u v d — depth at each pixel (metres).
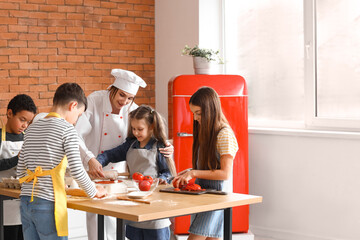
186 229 4.85
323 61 4.87
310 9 4.90
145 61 5.86
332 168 4.64
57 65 5.36
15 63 5.14
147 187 2.91
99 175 3.31
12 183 3.12
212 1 5.48
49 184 2.70
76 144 2.72
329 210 4.67
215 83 4.82
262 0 5.33
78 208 2.72
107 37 5.62
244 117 4.88
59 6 5.35
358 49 4.65
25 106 3.56
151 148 3.45
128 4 5.73
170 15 5.71
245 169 4.89
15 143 3.59
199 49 4.86
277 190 4.98
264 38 5.33
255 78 5.42
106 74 5.63
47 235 2.70
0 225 3.18
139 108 3.47
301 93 5.09
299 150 4.83
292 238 4.89
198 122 3.28
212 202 2.76
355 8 4.66
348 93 4.73
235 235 4.89
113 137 3.90
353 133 4.51
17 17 5.14
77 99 2.89
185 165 4.80
